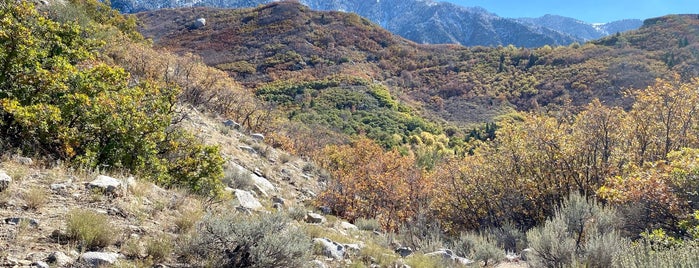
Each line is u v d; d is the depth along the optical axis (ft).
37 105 22.53
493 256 27.66
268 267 15.37
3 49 23.66
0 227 13.53
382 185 47.75
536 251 23.20
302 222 30.07
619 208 29.89
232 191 31.81
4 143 21.15
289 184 49.98
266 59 363.76
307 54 380.78
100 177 20.39
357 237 30.25
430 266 22.16
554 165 41.96
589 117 44.24
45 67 26.73
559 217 26.66
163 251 14.78
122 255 14.03
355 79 316.60
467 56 425.28
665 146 42.73
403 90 350.02
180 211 20.59
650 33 367.66
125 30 99.35
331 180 56.80
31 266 11.61
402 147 169.27
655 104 44.34
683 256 15.23
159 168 27.22
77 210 15.49
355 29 461.37
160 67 65.67
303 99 256.73
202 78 72.74
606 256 20.13
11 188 16.53
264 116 79.77
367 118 230.68
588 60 326.44
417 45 483.10
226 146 50.49
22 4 28.30
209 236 15.87
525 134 45.80
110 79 28.25
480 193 46.37
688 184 26.91
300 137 87.40
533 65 363.56
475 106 300.81
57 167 20.90
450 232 47.19
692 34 335.88
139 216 17.99
